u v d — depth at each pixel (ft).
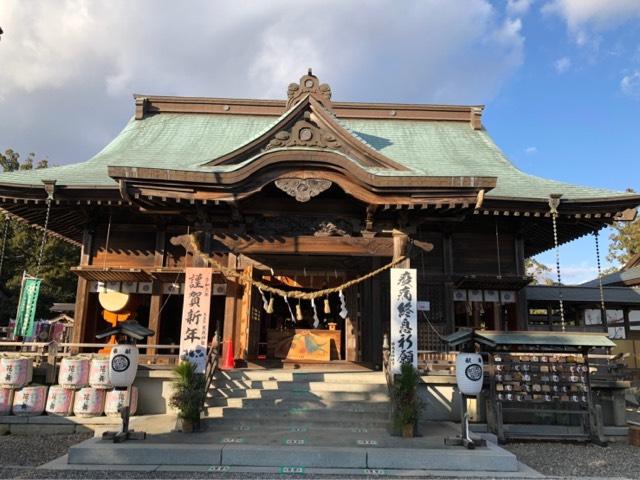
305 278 50.80
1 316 103.76
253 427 30.09
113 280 47.67
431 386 36.09
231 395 34.32
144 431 28.32
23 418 33.63
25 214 48.11
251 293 44.73
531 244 58.85
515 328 48.01
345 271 46.70
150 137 59.21
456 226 48.91
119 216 47.83
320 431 29.45
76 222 52.29
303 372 37.73
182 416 28.73
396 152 56.24
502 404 35.78
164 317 56.34
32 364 35.94
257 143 38.65
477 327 48.91
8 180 43.27
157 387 36.45
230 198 32.30
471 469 24.38
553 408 35.58
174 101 65.10
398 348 32.30
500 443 31.96
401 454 24.54
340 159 31.99
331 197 35.91
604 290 65.62
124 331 28.55
